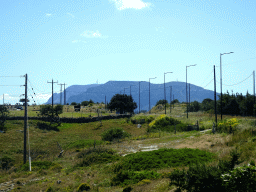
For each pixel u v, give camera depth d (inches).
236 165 555.2
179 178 413.4
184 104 4950.8
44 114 2664.9
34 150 1664.6
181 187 418.6
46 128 2407.7
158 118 2345.0
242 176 362.9
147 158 842.2
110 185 663.8
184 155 820.0
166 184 508.4
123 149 1283.2
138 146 1350.9
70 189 669.3
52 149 1722.4
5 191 766.5
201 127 1931.6
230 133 1242.0
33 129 2271.2
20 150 1647.4
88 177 800.9
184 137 1501.0
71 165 1079.6
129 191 557.3
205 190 375.6
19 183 858.1
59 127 2564.0
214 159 737.0
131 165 819.4
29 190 727.1
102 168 895.7
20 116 2513.5
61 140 2027.6
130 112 4237.2
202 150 910.4
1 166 1311.5
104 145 1510.8
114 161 1023.0
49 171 1009.5
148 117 2834.6
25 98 1347.2
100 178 747.4
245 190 352.2
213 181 371.9
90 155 1129.4
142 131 2220.7
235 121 1583.4
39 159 1424.7
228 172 399.9
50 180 828.6
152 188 523.5
